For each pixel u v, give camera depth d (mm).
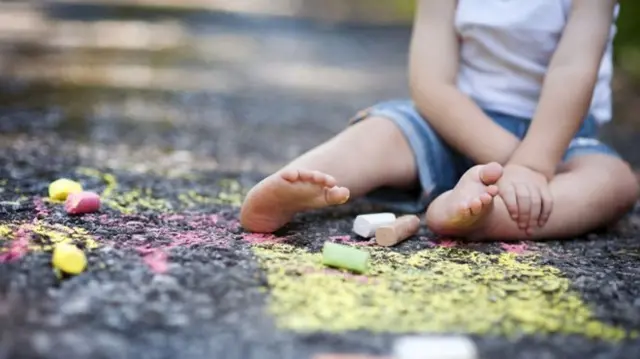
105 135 2924
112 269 1976
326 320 1869
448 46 2359
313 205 2152
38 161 2588
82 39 5629
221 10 8383
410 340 1810
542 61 2357
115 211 2250
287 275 1984
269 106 3656
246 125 3184
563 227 2211
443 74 2334
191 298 1906
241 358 1795
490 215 2170
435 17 2377
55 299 1893
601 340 1850
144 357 1792
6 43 5215
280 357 1799
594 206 2227
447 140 2322
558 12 2334
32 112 3168
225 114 3383
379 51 5945
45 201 2271
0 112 3141
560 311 1916
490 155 2271
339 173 2256
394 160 2311
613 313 1914
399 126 2326
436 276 2012
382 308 1903
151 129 3039
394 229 2148
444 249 2143
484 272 2037
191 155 2768
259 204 2154
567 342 1843
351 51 5879
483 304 1926
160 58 5020
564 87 2244
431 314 1893
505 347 1826
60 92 3668
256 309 1887
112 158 2674
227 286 1938
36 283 1929
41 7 7566
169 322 1854
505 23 2338
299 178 2131
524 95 2367
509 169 2223
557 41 2346
